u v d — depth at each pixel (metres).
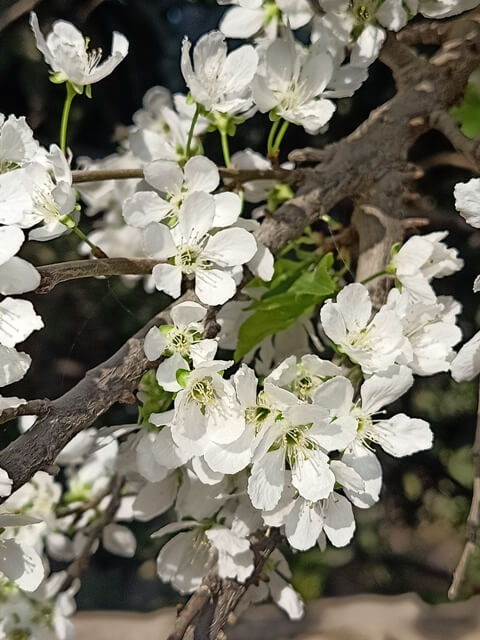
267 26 0.16
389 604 0.30
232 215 0.13
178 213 0.13
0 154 0.12
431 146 0.29
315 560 0.34
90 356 0.29
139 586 0.37
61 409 0.11
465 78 0.17
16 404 0.11
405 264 0.14
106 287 0.29
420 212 0.27
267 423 0.12
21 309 0.12
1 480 0.10
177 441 0.12
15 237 0.11
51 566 0.28
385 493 0.34
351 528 0.13
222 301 0.13
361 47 0.15
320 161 0.17
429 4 0.15
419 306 0.14
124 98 0.31
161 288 0.12
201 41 0.15
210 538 0.14
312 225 0.20
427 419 0.32
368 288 0.15
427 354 0.14
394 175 0.17
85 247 0.21
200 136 0.20
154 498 0.16
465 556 0.13
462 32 0.18
